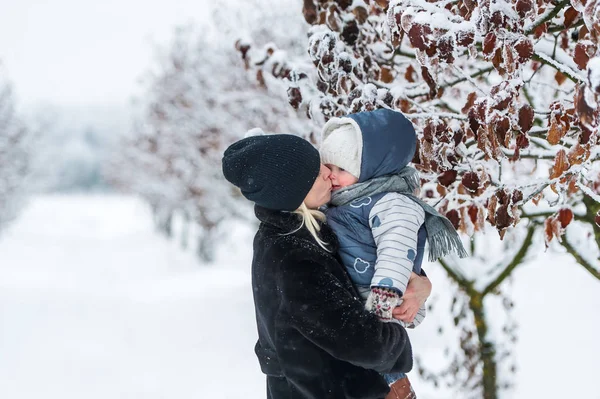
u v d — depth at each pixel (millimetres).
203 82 15727
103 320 13773
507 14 2354
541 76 4684
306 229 2088
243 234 34781
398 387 2195
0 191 28859
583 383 5973
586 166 2699
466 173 2807
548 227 3080
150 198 27438
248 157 2070
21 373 9469
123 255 29641
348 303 1960
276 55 3816
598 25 1892
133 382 9023
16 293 17344
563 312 7902
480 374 5227
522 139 2488
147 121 22047
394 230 2039
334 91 3428
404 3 2518
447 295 8680
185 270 24219
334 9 3494
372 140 2117
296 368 1996
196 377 9273
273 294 2049
